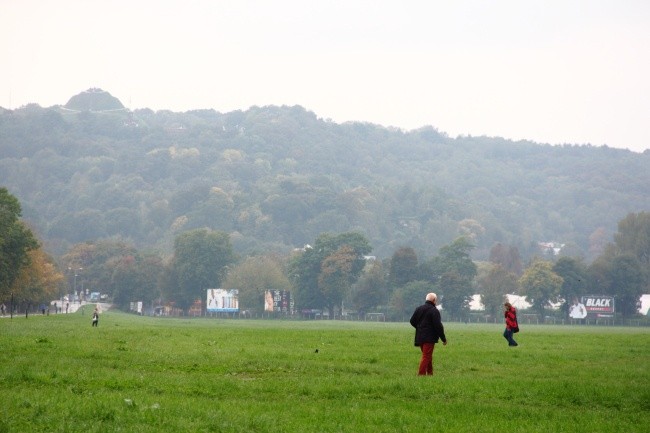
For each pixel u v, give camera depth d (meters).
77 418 22.00
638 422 24.59
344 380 31.38
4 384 27.91
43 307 170.38
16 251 139.88
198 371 34.34
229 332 72.50
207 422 21.83
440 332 35.16
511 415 24.89
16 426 20.80
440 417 23.89
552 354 47.03
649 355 48.09
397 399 27.52
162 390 27.69
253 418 22.41
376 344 54.22
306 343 54.47
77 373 30.67
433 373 35.66
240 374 33.84
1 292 142.62
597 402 28.06
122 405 23.66
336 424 22.48
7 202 141.88
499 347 53.53
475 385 30.58
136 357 39.25
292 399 27.00
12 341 48.47
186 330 77.19
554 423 23.66
